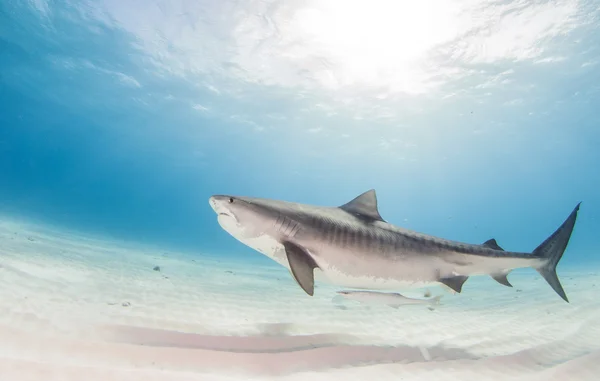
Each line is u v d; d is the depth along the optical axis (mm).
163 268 11555
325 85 22703
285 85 23469
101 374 2646
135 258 13188
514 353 4172
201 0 16188
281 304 7441
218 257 23141
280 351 3834
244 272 14266
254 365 3387
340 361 3756
